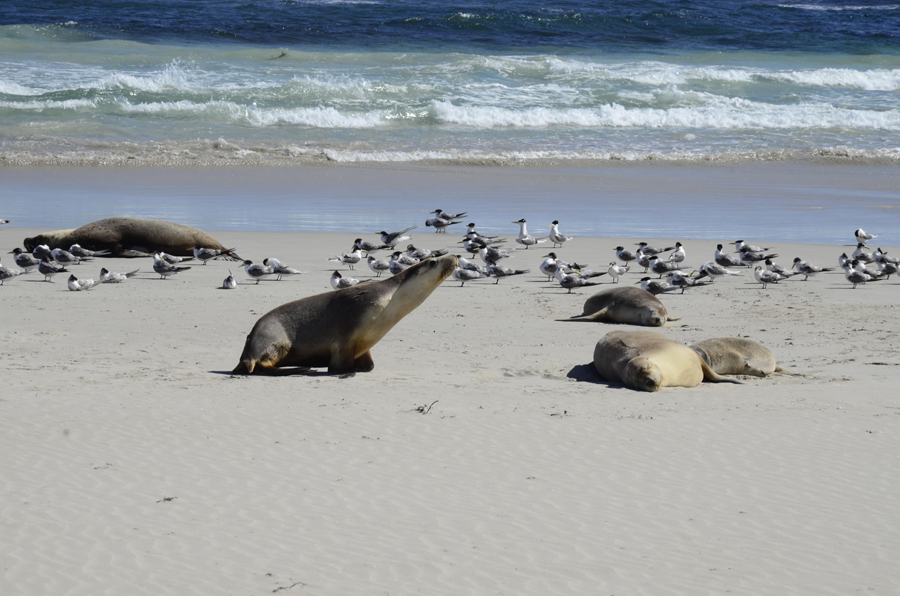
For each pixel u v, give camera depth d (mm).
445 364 18234
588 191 48531
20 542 9695
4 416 13820
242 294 26047
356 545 9758
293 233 36750
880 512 10758
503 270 28344
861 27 103438
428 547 9734
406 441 13078
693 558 9547
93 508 10602
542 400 15336
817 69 80125
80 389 15570
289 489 11273
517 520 10453
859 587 8930
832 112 68125
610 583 8984
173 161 52844
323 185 48562
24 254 28344
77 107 60781
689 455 12656
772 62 86750
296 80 67875
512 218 41219
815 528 10305
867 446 13047
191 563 9289
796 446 13047
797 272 29297
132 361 18062
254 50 77938
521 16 93812
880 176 54688
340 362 17375
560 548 9750
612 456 12586
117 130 57656
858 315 23578
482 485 11500
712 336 20969
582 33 93938
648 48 89938
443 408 14711
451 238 36812
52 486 11227
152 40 81625
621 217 41844
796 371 17891
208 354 18969
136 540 9797
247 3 96938
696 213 43188
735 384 16922
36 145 53906
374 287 17516
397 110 63750
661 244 35312
